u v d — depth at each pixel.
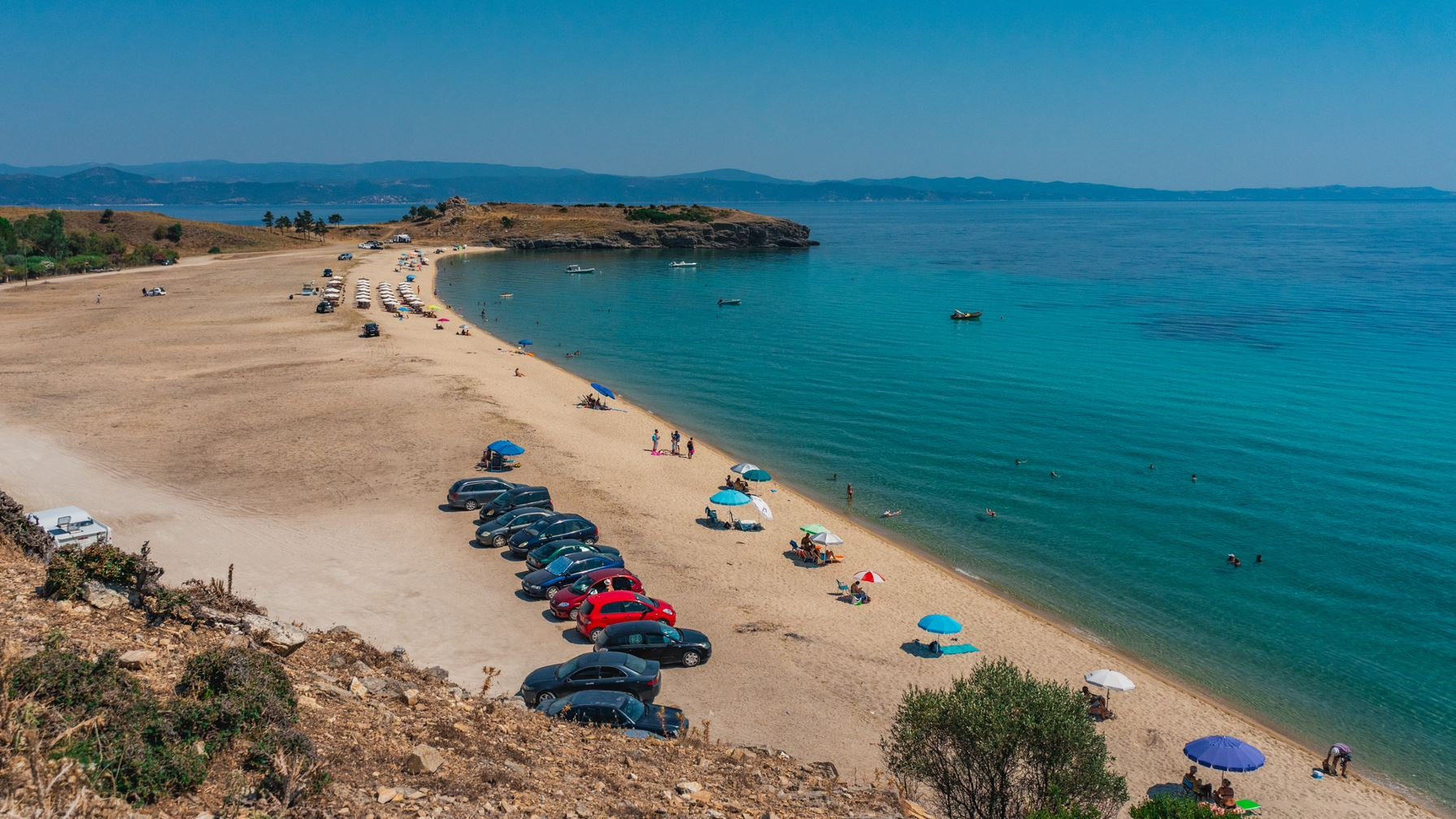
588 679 25.00
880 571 39.62
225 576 34.16
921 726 18.77
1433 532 45.12
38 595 18.89
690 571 38.03
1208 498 50.19
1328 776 26.61
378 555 37.38
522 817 14.47
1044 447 60.31
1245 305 125.94
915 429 65.00
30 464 46.72
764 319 119.94
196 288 132.25
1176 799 17.83
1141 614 36.97
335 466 49.09
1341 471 54.41
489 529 38.88
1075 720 18.02
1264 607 37.56
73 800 10.58
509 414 62.03
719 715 26.66
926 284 158.12
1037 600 38.06
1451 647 34.34
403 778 15.01
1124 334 104.31
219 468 48.09
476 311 125.19
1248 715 30.05
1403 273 164.88
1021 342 100.31
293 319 103.00
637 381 81.38
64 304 113.81
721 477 52.25
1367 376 80.06
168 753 12.84
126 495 42.88
